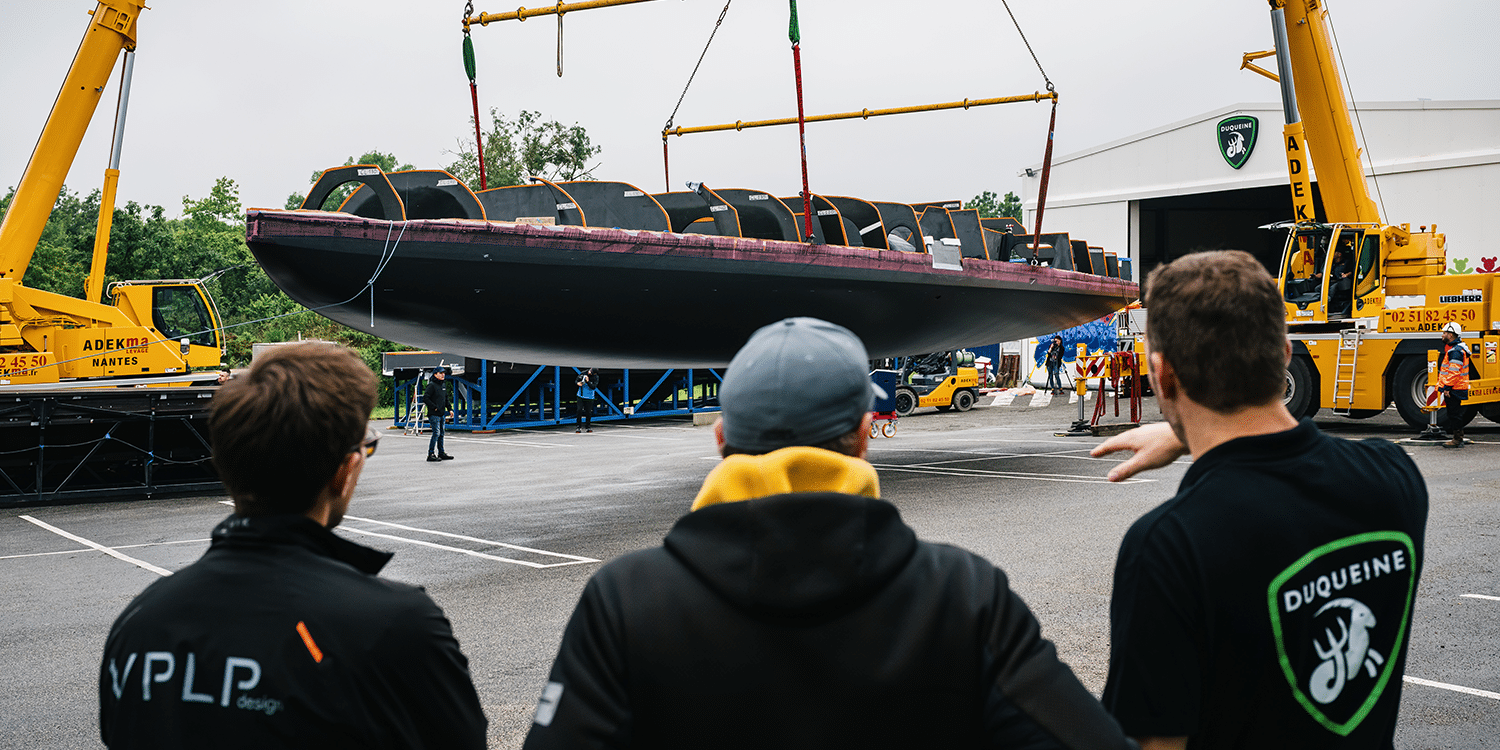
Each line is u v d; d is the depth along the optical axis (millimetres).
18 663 4820
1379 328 14070
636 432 22828
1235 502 1297
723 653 941
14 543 8516
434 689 1324
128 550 8086
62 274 48469
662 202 9242
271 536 1336
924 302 10109
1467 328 13320
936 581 979
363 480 13500
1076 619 4914
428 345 9016
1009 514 8172
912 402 22672
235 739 1241
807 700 927
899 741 933
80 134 13773
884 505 994
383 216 7457
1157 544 1298
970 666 948
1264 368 1365
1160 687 1253
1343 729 1312
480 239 7090
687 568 982
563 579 6312
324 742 1248
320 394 1373
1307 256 14812
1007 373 32094
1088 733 920
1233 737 1306
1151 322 1489
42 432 11055
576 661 994
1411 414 13734
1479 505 7961
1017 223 12867
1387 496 1354
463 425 24641
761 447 1071
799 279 8742
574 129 45312
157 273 48938
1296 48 14445
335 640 1266
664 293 8188
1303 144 14641
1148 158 33500
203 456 12320
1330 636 1293
